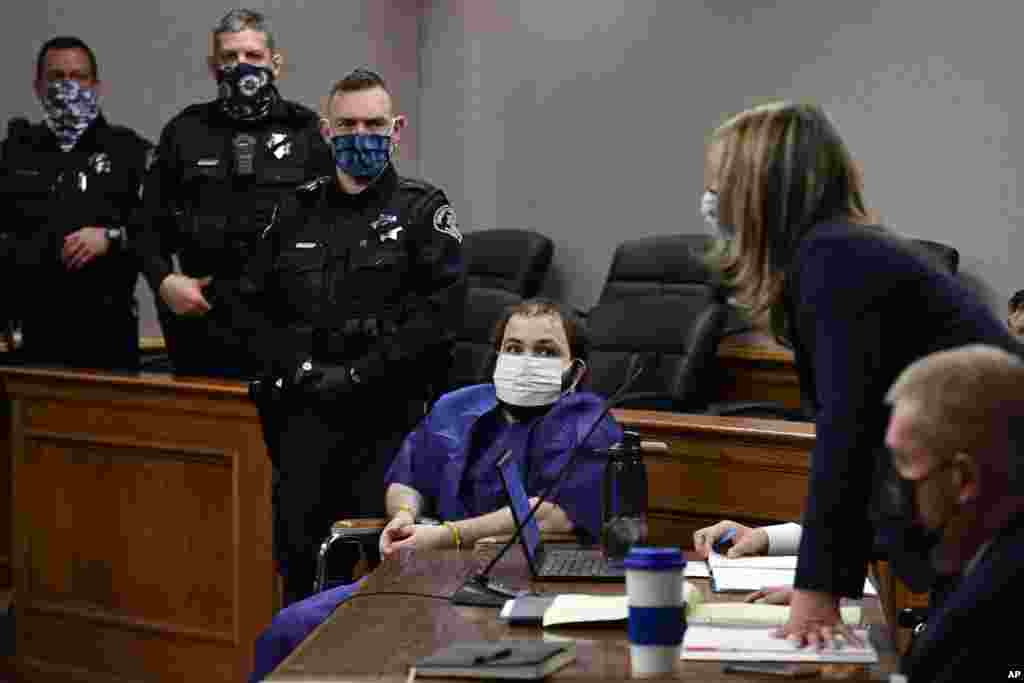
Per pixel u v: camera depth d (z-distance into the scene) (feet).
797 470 15.92
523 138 31.35
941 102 26.78
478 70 31.71
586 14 30.58
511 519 14.02
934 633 8.24
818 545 9.18
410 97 32.35
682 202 29.63
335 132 17.65
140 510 21.08
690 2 29.43
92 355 24.45
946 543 8.33
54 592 22.00
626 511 13.30
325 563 14.93
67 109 24.57
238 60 21.66
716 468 16.39
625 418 17.15
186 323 21.90
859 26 27.58
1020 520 8.11
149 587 21.04
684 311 25.09
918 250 9.50
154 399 20.76
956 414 8.04
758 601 10.61
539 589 11.51
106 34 30.83
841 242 9.37
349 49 31.89
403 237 17.63
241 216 21.33
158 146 21.99
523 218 31.45
